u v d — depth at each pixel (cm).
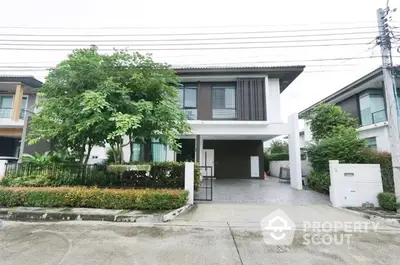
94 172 739
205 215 582
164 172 733
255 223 523
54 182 722
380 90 1370
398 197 597
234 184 1155
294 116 1061
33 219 546
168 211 580
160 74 696
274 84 1220
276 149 2230
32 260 328
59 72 675
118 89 636
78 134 655
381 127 1235
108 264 317
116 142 750
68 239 412
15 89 1616
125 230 467
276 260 334
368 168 687
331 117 1189
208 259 336
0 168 753
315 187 954
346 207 661
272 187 1048
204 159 1462
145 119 653
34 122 721
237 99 1168
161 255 348
